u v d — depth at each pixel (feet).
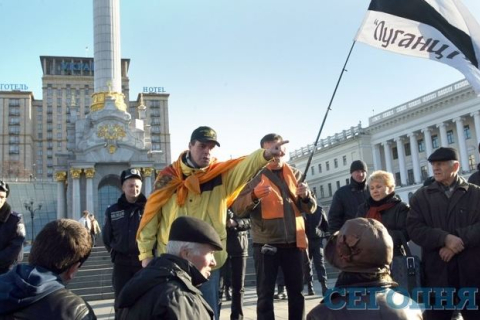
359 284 8.54
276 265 17.79
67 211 106.11
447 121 184.96
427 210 16.11
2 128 380.58
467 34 18.85
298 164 285.64
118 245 20.72
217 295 15.78
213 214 15.67
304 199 17.88
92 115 109.91
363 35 18.78
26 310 8.40
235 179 15.81
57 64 400.67
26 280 8.50
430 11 19.07
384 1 19.21
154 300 8.78
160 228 16.12
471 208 15.53
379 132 220.84
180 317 8.54
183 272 9.41
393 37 19.02
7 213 19.22
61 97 395.34
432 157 16.06
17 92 386.73
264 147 17.56
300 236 17.87
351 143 235.61
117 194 109.40
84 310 8.82
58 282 8.91
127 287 9.14
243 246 25.27
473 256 15.16
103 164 107.96
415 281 15.47
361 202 21.71
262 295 17.62
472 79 18.24
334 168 250.78
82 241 9.47
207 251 10.10
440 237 15.23
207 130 15.52
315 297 34.40
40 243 9.22
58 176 108.68
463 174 174.70
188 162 15.98
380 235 8.60
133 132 111.45
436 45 18.84
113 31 112.57
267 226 17.67
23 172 355.97
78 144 107.76
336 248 9.14
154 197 15.94
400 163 207.41
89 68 405.59
